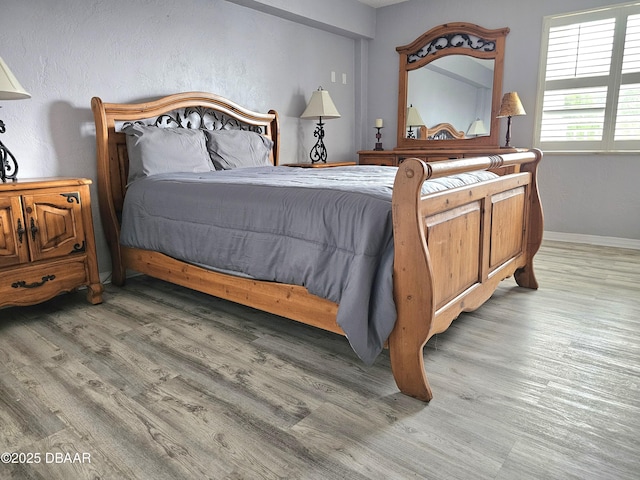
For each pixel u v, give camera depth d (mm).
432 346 2094
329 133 5055
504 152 4230
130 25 3172
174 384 1779
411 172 1521
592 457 1337
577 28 3996
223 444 1417
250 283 2213
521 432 1459
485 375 1826
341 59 5082
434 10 4750
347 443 1417
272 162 4184
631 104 3848
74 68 2918
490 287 2369
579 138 4125
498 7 4367
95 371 1885
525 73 4316
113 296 2875
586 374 1824
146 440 1438
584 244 4172
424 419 1540
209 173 3031
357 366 1928
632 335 2184
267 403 1645
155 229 2688
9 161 2682
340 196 1816
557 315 2447
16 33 2641
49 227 2459
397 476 1271
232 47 3885
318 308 1926
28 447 1408
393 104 5211
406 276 1606
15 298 2367
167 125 3414
